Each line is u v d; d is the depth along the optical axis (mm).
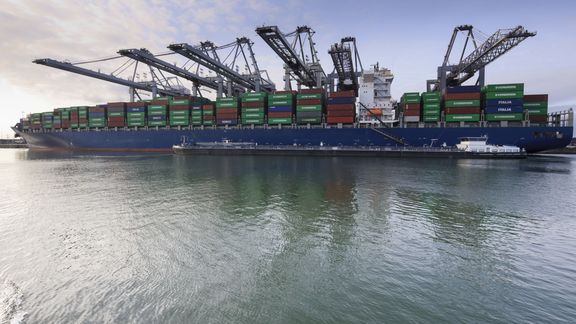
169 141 71000
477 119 52094
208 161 49438
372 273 9688
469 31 57281
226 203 18969
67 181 28500
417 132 55188
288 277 9438
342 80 70312
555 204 18562
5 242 12531
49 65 61250
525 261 10516
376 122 58656
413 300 8164
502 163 43688
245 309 7773
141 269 9992
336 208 17641
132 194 21969
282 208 17656
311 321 7301
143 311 7672
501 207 17844
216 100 66438
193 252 11352
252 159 52531
